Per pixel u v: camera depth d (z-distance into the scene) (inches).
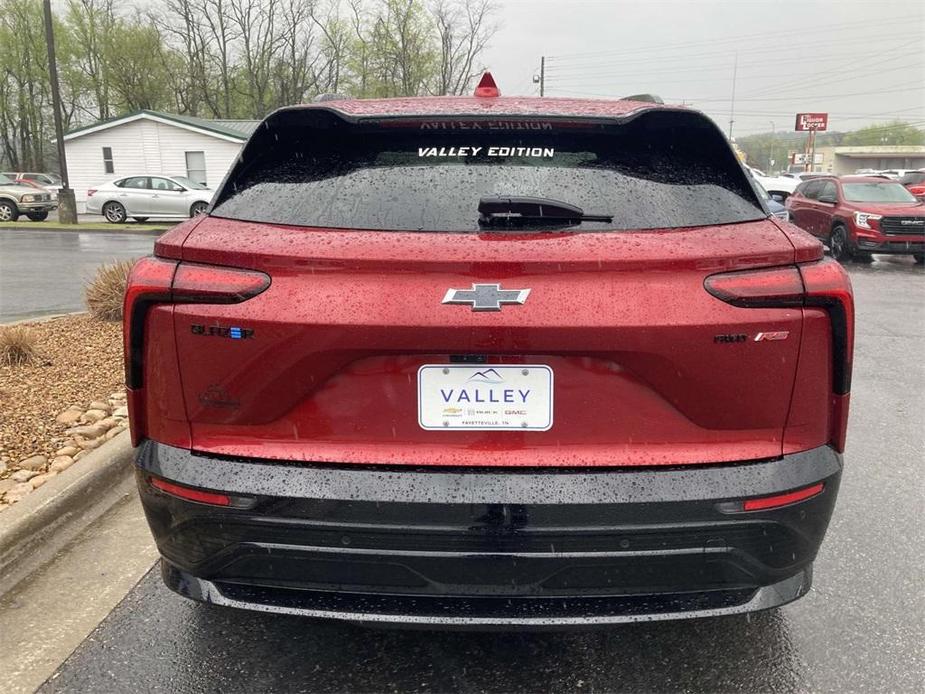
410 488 75.7
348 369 76.1
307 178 86.0
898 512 144.2
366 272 73.9
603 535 75.6
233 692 91.8
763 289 74.9
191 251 77.4
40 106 2171.5
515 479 76.0
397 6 1916.8
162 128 1221.1
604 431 76.5
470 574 77.4
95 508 142.1
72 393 197.0
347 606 79.3
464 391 75.7
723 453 77.6
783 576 82.4
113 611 109.1
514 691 92.3
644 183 84.7
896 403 219.9
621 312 73.3
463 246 74.4
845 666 97.0
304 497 76.0
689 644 101.8
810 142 2989.7
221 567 80.6
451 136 89.4
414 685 93.3
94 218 1121.4
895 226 558.9
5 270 498.3
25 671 95.3
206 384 77.6
